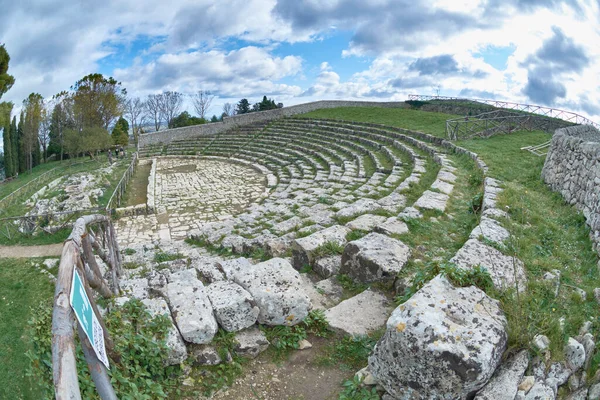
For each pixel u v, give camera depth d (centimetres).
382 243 621
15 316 729
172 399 392
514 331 372
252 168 2741
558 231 745
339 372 429
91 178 2547
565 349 387
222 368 427
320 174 2086
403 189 1219
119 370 362
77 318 193
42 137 4294
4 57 2622
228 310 451
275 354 455
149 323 419
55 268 992
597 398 371
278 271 521
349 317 505
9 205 2036
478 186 1159
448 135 2117
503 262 543
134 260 1035
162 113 7081
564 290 520
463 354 326
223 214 1742
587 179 830
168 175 2680
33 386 452
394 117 3181
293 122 3675
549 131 2258
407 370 342
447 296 394
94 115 3994
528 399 341
